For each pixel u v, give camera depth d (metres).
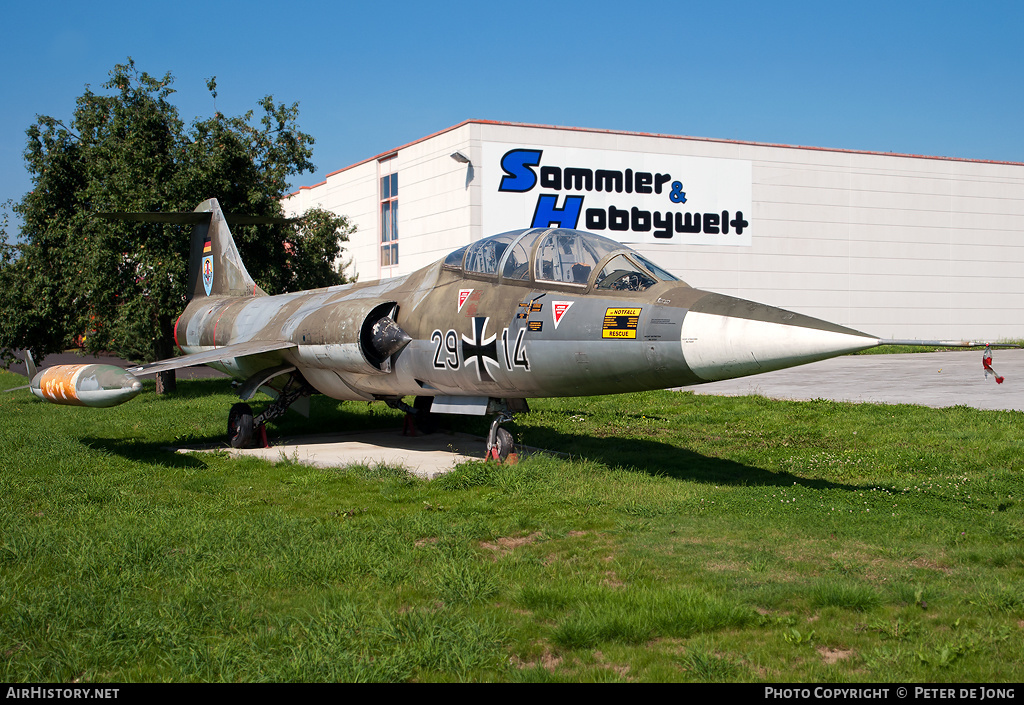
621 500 7.83
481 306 9.70
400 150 34.41
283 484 9.11
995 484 8.38
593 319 8.48
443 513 7.48
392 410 16.84
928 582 5.40
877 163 37.38
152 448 12.05
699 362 7.54
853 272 37.28
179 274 19.52
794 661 4.20
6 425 14.60
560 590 5.14
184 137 20.73
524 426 13.95
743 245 34.94
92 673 4.09
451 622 4.61
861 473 9.34
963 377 23.00
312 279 22.95
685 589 5.18
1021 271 40.69
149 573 5.60
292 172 22.23
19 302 20.91
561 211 31.34
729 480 8.98
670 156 33.22
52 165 21.22
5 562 5.89
